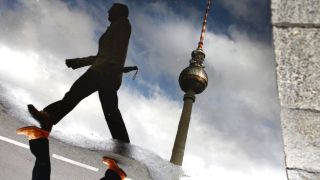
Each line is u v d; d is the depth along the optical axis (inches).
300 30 134.8
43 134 121.4
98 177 182.7
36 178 116.2
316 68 127.6
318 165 114.2
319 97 123.5
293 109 123.7
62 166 179.8
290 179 112.9
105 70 224.1
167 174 209.6
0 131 183.9
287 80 127.6
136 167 203.0
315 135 118.7
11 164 163.0
